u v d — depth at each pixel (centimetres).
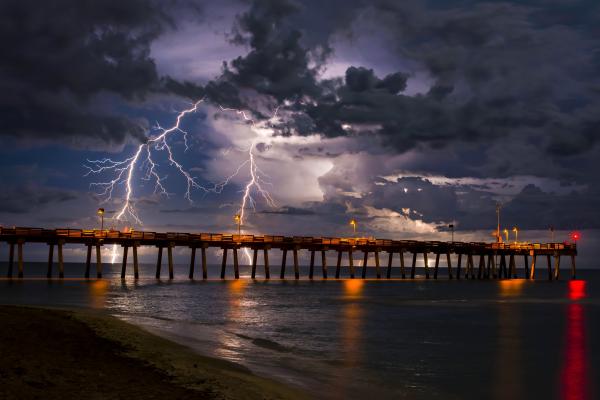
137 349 2242
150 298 5559
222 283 8612
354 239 10000
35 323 2516
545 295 7769
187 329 3350
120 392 1567
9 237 7431
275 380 2058
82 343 2219
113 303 4878
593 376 2422
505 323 4319
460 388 2155
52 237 7612
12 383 1523
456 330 3859
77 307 4391
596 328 4050
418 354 2852
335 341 3175
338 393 1953
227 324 3738
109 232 7944
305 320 4134
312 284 9194
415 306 5675
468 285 10306
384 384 2148
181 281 8762
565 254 12275
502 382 2284
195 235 8744
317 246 9669
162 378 1788
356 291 7788
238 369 2191
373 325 4006
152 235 8269
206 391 1672
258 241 9206
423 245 10806
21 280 7581
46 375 1652
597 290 9281
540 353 2991
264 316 4300
